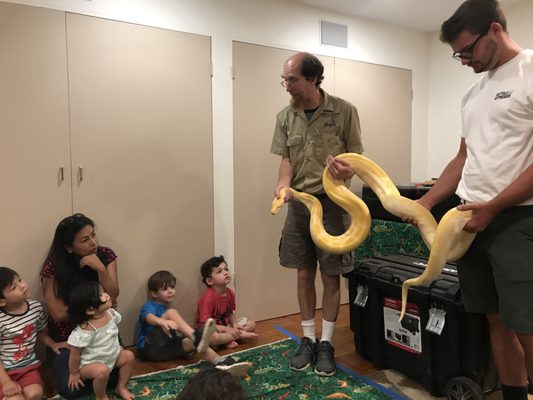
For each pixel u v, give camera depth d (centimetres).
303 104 228
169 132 278
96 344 202
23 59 233
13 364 200
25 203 238
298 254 237
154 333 249
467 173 151
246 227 309
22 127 235
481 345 185
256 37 305
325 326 235
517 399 162
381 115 370
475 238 150
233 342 266
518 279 137
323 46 335
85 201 254
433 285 198
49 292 232
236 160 303
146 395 208
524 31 329
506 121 138
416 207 161
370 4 327
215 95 292
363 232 182
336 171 184
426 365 204
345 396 202
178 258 286
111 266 248
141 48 265
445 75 385
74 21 245
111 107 258
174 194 282
